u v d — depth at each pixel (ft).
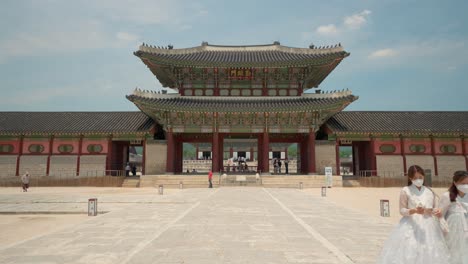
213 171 159.12
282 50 182.29
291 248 37.78
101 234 45.42
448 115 174.60
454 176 24.21
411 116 174.40
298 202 85.05
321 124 166.30
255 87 168.96
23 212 69.36
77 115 177.58
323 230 48.24
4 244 44.04
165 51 167.84
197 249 37.32
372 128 160.86
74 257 34.22
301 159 177.78
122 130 159.63
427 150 159.74
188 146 540.11
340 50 159.43
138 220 56.80
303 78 167.73
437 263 22.02
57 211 69.72
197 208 72.33
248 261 32.71
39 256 34.55
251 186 146.30
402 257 22.70
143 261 32.68
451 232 23.35
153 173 162.20
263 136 162.71
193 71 167.84
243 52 184.85
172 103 157.48
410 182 24.91
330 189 135.54
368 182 150.00
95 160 160.45
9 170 159.94
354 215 63.10
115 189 137.39
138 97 151.53
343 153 403.95
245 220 56.59
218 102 163.84
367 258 33.76
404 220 23.90
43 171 160.04
